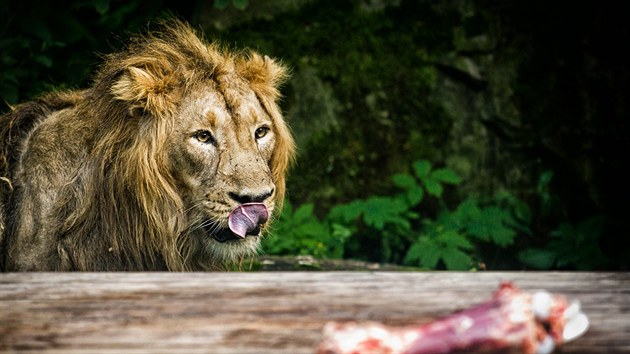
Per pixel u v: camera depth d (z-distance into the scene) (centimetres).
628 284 464
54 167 823
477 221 1407
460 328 379
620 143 1502
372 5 1491
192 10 1510
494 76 1497
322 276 464
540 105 1501
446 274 469
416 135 1485
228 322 418
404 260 1407
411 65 1491
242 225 761
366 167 1467
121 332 411
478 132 1495
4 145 864
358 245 1410
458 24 1498
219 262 836
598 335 417
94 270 807
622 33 1506
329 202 1448
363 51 1484
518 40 1508
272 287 450
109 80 821
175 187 793
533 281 464
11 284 454
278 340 404
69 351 397
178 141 783
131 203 801
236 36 1458
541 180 1455
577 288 459
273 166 850
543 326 396
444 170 1426
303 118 1461
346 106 1473
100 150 805
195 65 813
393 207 1386
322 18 1479
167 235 792
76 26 1414
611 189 1502
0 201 839
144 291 445
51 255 808
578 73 1508
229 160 775
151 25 1424
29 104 902
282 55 1465
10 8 1402
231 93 798
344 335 372
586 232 1393
